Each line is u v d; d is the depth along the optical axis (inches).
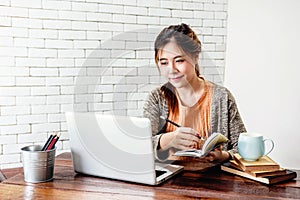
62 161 83.8
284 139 137.6
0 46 126.3
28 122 131.2
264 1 138.6
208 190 65.1
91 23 137.8
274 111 138.9
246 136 73.8
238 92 145.2
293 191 64.9
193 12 152.9
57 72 134.1
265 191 64.7
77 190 65.1
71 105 136.6
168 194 63.0
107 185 67.8
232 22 145.6
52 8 132.0
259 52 140.6
